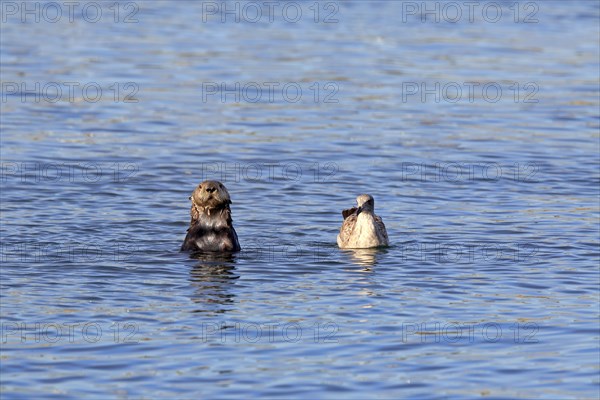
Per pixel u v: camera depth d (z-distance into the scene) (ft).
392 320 46.47
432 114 98.27
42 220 64.23
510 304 48.91
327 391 38.83
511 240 60.90
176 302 48.83
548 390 38.93
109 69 114.93
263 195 71.87
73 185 73.20
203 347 42.91
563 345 43.47
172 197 71.15
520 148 86.22
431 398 38.22
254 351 42.52
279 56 123.34
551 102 103.55
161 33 136.36
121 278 52.54
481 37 137.80
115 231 62.34
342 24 145.07
